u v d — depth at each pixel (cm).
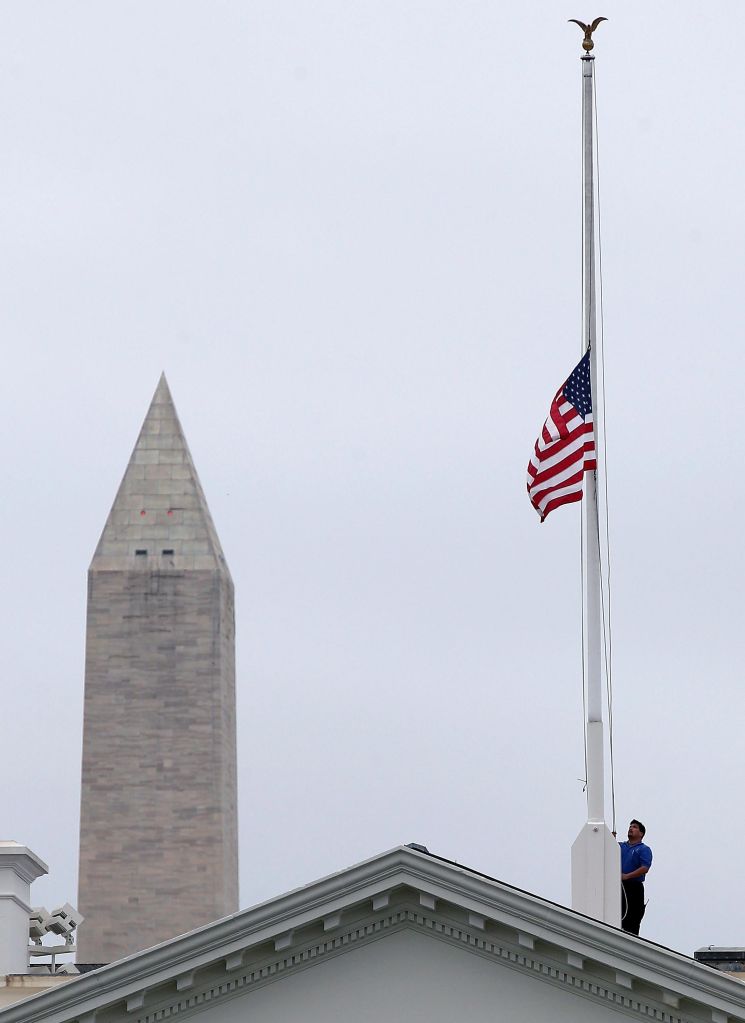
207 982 8031
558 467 9538
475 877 7931
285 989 8081
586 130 9719
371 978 8075
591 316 9588
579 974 8038
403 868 7931
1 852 10356
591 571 9469
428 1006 8056
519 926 7944
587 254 9638
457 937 8069
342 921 8019
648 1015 8044
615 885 9150
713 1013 7956
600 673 9381
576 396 9562
